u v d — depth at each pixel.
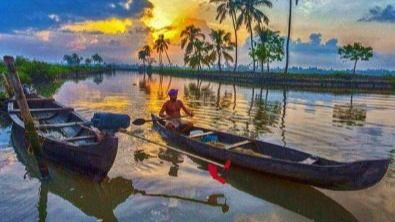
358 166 5.56
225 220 5.14
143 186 6.41
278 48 44.03
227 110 16.50
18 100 6.87
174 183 6.57
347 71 48.72
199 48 71.44
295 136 10.73
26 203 5.68
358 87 37.53
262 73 45.28
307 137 10.58
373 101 21.83
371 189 6.33
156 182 6.61
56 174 7.09
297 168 6.29
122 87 32.78
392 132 11.38
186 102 19.73
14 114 10.68
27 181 6.69
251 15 46.16
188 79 54.69
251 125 12.60
